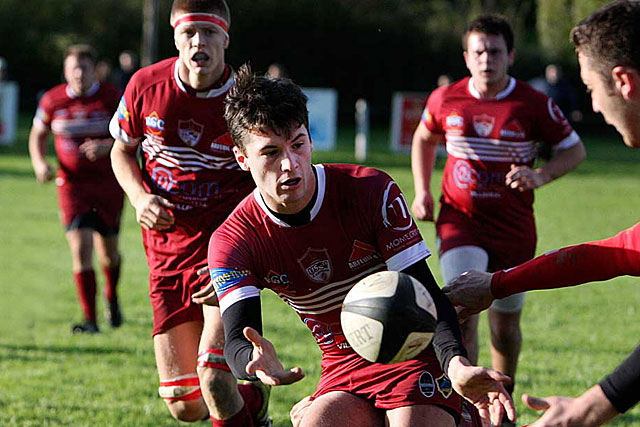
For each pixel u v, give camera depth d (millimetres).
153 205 11109
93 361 16781
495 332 13469
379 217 8375
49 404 13938
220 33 11023
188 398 11297
